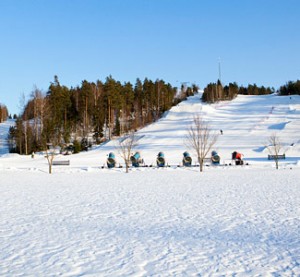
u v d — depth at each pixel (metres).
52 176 31.62
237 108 97.94
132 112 98.31
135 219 13.45
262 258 8.98
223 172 32.38
